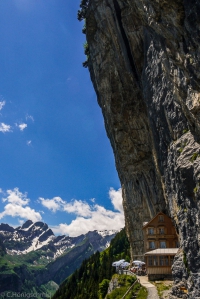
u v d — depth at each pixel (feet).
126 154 205.46
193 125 84.07
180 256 102.78
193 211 86.89
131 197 211.41
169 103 113.19
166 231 171.12
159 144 131.85
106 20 181.06
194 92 74.08
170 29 75.87
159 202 187.32
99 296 195.42
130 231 213.87
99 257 443.32
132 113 190.90
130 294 114.83
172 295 97.45
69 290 307.99
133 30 161.79
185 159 90.84
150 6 77.87
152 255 143.13
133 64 176.86
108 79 193.67
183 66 77.00
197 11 63.82
